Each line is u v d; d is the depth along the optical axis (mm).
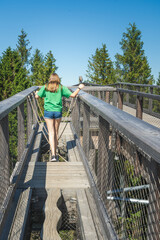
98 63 50781
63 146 6016
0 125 2441
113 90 8344
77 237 2850
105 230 2223
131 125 1499
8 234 2256
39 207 3184
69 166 4137
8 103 2709
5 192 2654
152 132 1326
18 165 3732
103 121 2646
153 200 1279
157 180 1233
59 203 3074
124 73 47875
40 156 5887
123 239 2113
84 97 3672
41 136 6316
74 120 6605
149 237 1335
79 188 3258
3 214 2330
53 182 3443
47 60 50000
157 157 1037
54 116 4402
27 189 3188
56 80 4285
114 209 2469
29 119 5531
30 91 4789
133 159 2342
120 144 3135
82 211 2672
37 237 2791
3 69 41812
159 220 1212
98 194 2740
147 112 8531
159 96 4957
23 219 2486
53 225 2492
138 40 47156
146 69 45500
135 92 6449
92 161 4074
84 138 4316
